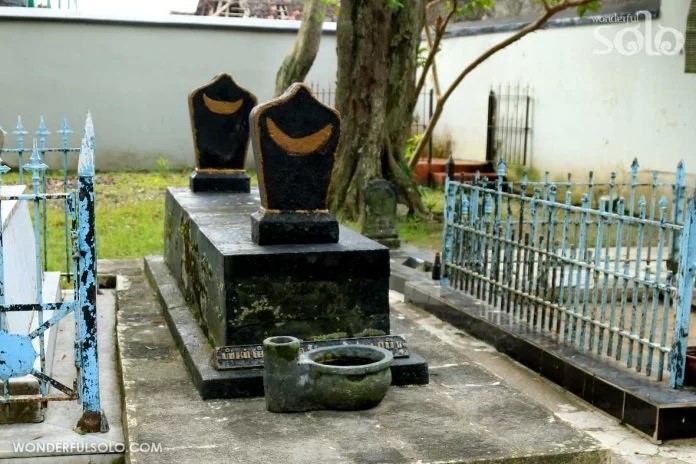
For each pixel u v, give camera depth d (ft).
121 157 55.01
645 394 14.88
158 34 54.19
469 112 53.16
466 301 22.04
